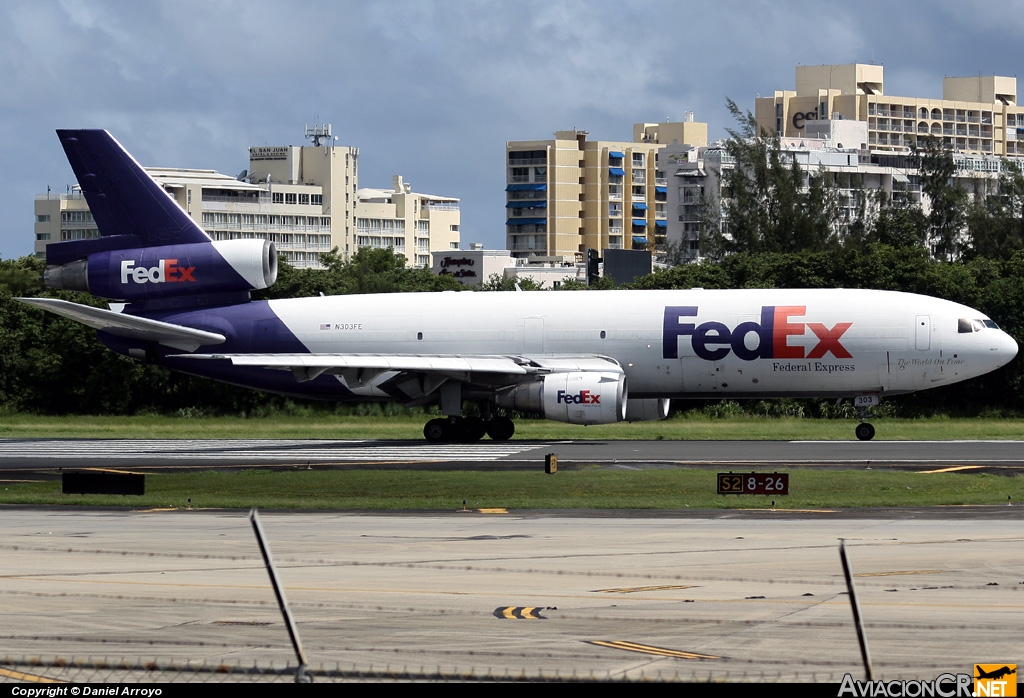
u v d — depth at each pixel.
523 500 136.12
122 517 121.50
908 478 149.12
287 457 190.50
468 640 66.62
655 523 114.19
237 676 59.75
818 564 88.88
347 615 72.75
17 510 129.00
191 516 122.44
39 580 83.75
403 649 64.69
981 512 120.62
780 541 100.75
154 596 78.19
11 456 196.75
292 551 96.56
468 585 81.69
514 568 88.00
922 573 84.75
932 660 62.06
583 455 187.25
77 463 182.88
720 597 77.31
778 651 64.00
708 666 61.22
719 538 102.88
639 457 182.38
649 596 77.75
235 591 79.75
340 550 97.00
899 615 71.69
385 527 112.38
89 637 67.62
